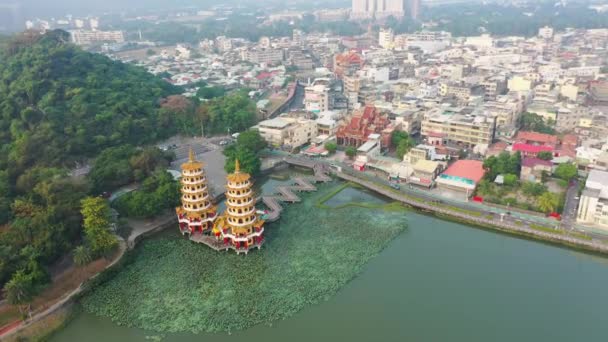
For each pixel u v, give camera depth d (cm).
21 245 13250
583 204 15625
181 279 13575
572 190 18300
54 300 12362
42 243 13175
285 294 12838
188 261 14488
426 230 16275
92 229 13875
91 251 13612
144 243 15550
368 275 13675
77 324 11944
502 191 17912
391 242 15488
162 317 12044
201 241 15438
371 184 19688
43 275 12238
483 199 17700
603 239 14675
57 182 16000
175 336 11400
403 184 19700
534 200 17262
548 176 19000
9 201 15538
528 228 15550
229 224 14962
